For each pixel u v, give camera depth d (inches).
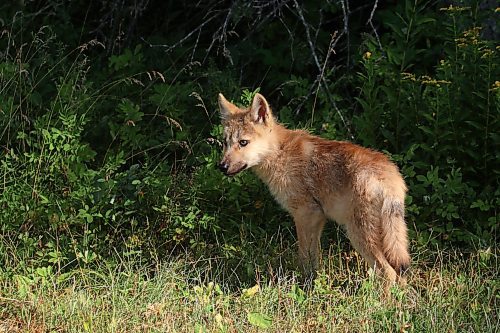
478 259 429.1
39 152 502.6
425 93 488.4
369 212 409.4
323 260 451.2
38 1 647.1
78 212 462.6
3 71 539.5
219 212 478.6
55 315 390.9
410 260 433.1
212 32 640.4
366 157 420.8
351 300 402.6
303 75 603.8
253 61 607.5
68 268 444.1
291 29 613.6
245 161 452.1
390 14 572.4
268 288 412.8
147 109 568.7
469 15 498.3
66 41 625.9
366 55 506.3
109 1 647.8
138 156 536.4
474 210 462.0
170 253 462.0
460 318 383.2
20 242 451.2
